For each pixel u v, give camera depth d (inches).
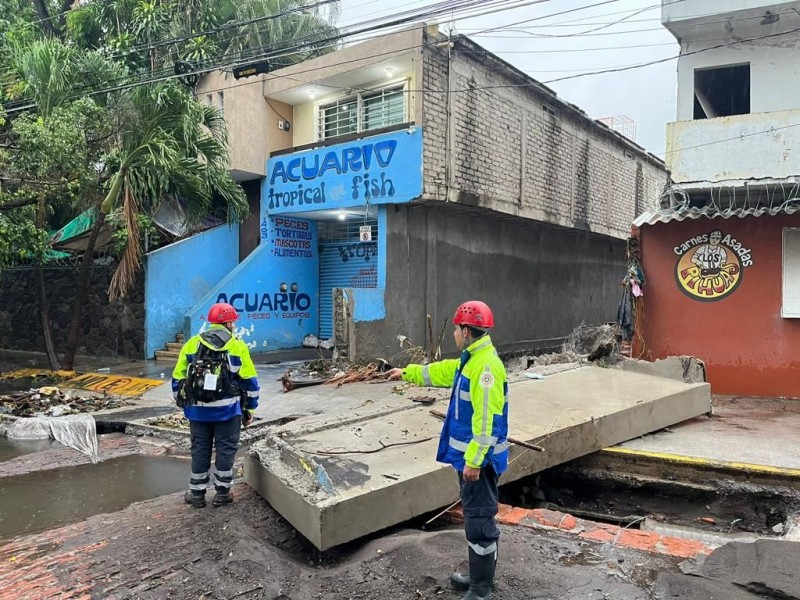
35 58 432.8
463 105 514.0
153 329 548.4
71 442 285.6
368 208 524.4
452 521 178.2
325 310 639.8
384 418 229.3
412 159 481.4
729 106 482.3
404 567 143.2
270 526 174.9
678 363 304.3
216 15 646.5
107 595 134.5
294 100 606.2
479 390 123.3
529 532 163.2
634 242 391.9
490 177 548.7
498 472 126.6
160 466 249.8
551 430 206.8
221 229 610.9
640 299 390.3
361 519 152.9
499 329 628.7
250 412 196.7
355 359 469.1
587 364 337.7
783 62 397.7
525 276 670.5
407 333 520.7
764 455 213.8
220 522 175.2
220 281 592.4
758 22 393.4
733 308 367.2
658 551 148.7
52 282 629.0
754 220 361.1
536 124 614.9
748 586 127.1
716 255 370.6
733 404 328.5
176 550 156.9
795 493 191.3
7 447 281.9
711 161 382.6
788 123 365.1
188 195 498.3
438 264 554.6
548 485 230.1
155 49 593.3
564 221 666.8
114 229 497.4
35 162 399.2
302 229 627.5
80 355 596.1
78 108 422.6
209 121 506.6
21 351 656.4
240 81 571.8
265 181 592.4
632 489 215.8
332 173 536.4
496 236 626.2
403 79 532.7
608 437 227.0
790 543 143.8
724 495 200.5
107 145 467.8
